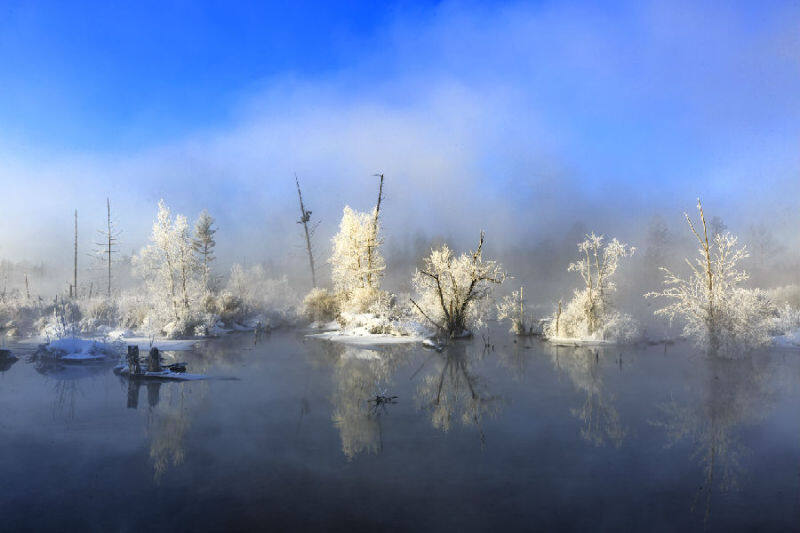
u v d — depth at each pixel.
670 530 5.43
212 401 11.66
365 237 33.34
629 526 5.54
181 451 8.12
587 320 23.50
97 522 5.66
